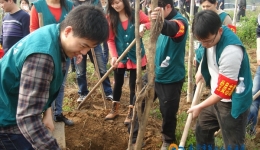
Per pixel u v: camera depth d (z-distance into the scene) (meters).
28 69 1.67
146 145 3.71
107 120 4.11
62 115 3.86
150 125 4.06
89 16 1.64
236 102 2.40
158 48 3.11
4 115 1.97
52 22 3.46
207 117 2.82
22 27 3.69
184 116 4.11
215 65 2.47
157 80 3.21
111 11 3.64
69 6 3.61
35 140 1.75
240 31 8.20
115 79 3.99
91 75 5.80
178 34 2.77
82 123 3.97
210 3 3.74
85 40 1.66
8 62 1.82
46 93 1.73
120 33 3.70
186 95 4.99
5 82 1.87
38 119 1.74
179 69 3.13
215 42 2.33
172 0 2.90
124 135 3.87
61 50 1.78
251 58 6.75
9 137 2.05
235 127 2.58
